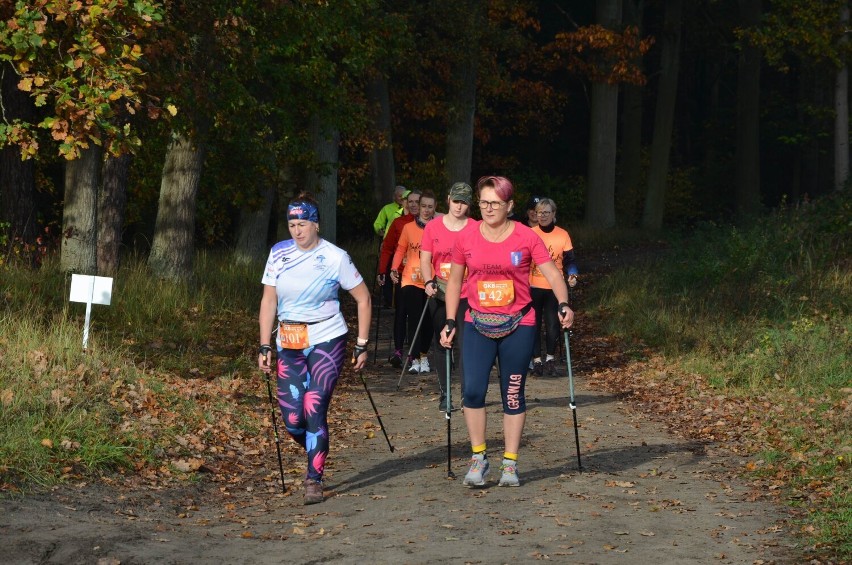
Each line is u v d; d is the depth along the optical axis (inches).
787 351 440.1
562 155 1712.6
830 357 429.7
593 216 1321.4
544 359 497.0
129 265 636.7
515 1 1267.2
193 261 698.8
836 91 1005.2
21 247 591.2
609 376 465.7
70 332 393.7
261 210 825.5
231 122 631.8
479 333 266.7
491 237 262.5
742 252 666.2
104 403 317.4
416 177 1274.6
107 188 620.1
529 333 266.1
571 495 261.7
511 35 1175.6
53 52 390.6
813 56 1051.3
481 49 1157.1
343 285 259.1
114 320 499.8
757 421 353.7
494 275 262.7
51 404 296.8
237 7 502.6
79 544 204.5
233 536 225.8
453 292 269.6
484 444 271.6
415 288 443.2
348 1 649.6
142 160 801.6
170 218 629.0
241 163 710.5
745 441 329.4
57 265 572.4
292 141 708.0
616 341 546.9
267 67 646.5
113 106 402.6
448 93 1182.3
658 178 1391.5
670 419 372.8
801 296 552.7
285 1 543.5
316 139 884.6
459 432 351.3
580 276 864.9
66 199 563.2
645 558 208.4
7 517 219.3
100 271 607.8
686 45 1663.4
